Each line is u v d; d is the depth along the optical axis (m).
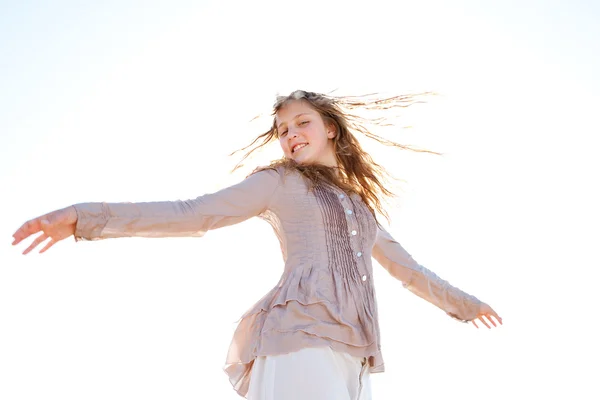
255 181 3.32
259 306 3.24
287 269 3.28
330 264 3.26
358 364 3.20
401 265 3.96
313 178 3.44
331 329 3.10
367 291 3.33
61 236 2.84
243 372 3.28
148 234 2.98
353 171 3.82
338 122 3.77
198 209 3.09
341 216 3.38
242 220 3.26
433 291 3.97
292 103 3.68
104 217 2.89
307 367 3.03
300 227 3.32
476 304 3.95
